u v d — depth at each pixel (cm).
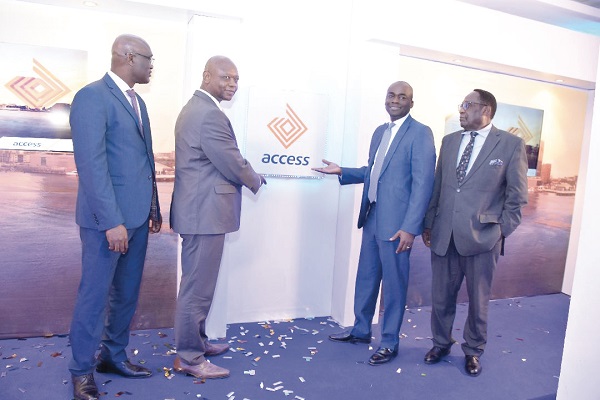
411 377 295
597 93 202
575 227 500
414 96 405
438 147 420
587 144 490
